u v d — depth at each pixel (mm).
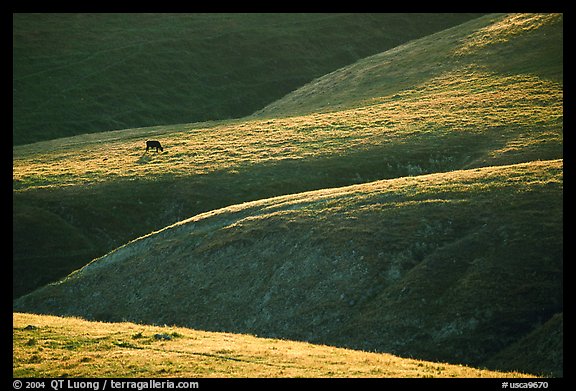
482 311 126562
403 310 132750
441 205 162000
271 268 160000
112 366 86625
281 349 96000
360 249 153125
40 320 114312
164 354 91938
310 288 149625
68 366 87438
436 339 125000
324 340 135375
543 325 120375
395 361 91562
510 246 141125
